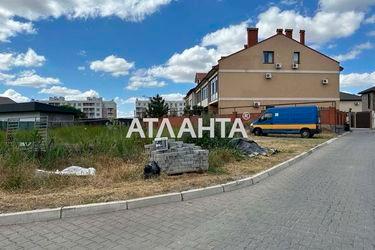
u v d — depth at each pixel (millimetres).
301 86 36750
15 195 6402
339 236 4586
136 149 10742
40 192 6656
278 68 36469
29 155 9055
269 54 36719
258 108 36031
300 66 36812
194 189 6996
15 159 8086
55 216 5457
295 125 25578
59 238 4621
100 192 6656
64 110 44281
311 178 8938
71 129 12250
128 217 5527
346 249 4152
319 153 14945
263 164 10719
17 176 7004
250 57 36469
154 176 8102
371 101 54031
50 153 9445
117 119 14844
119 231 4875
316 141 21156
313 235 4633
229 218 5441
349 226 4988
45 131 11180
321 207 6035
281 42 36625
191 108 52156
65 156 9828
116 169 8570
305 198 6715
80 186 7195
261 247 4234
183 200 6609
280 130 26203
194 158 8805
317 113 25062
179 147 9305
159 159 8383
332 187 7750
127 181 7734
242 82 36281
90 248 4270
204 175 8586
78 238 4613
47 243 4445
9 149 8859
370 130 41344
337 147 17734
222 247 4246
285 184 8180
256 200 6602
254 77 36406
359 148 16953
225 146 12234
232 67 36281
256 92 36375
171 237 4617
